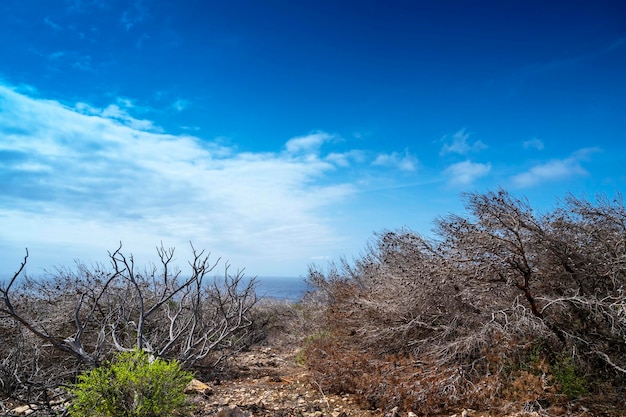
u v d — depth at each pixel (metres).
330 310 9.78
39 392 5.68
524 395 5.21
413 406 5.37
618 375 5.56
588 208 6.58
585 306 5.88
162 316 8.41
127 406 4.48
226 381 7.27
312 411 5.53
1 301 7.21
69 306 7.78
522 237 6.46
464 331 6.64
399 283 7.66
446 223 7.15
